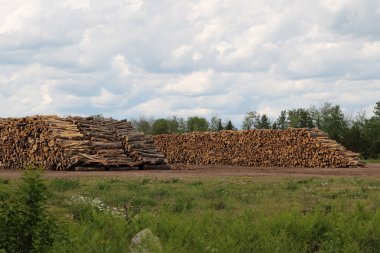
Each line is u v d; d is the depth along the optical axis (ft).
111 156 92.38
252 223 30.22
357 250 25.16
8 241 18.88
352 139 205.36
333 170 98.43
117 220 29.43
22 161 96.22
